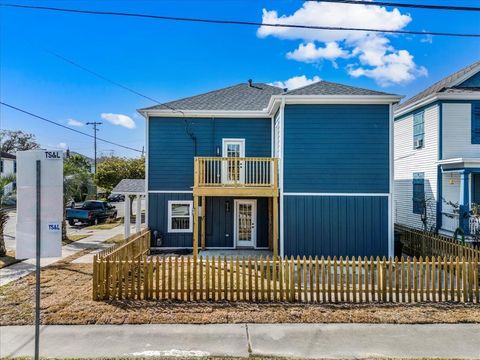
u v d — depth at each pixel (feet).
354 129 40.11
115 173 127.44
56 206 15.37
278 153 44.42
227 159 40.55
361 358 17.17
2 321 21.30
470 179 48.47
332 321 21.57
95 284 24.91
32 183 15.49
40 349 17.92
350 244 39.65
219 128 49.57
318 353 17.65
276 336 19.56
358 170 40.06
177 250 48.03
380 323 21.34
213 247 49.24
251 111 48.73
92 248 48.57
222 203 49.44
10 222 84.43
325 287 25.81
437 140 49.32
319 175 40.06
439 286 24.90
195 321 21.52
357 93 39.88
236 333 19.94
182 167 49.26
